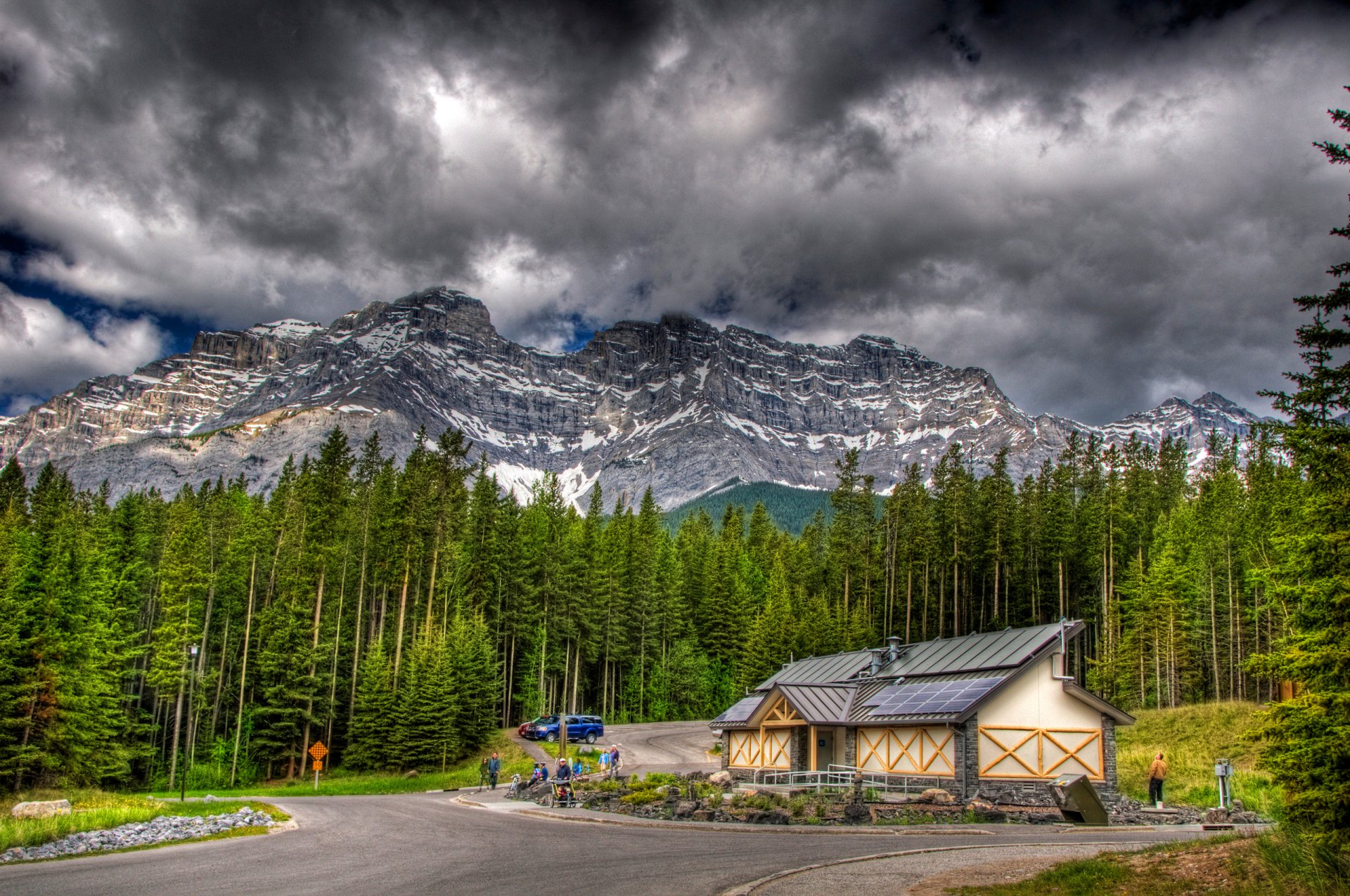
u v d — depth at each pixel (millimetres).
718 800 31781
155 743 69062
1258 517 56125
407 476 75375
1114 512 78062
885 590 91938
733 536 114188
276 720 65188
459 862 19062
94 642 56031
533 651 82312
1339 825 13031
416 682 63531
